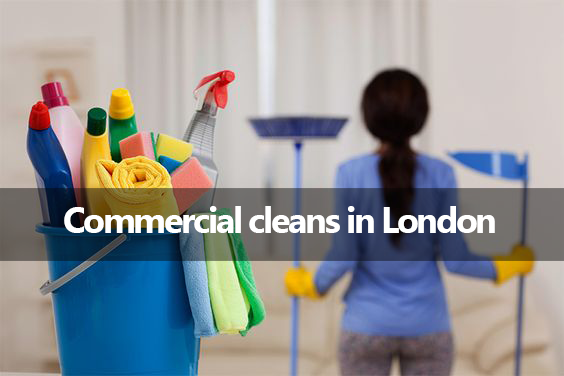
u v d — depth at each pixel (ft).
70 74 10.44
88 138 2.16
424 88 5.95
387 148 5.86
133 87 11.27
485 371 8.86
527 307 9.57
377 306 5.77
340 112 11.41
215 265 2.23
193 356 2.33
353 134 11.39
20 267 10.04
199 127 2.37
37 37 10.57
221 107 2.37
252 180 11.51
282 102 11.44
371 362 5.95
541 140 10.23
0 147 10.21
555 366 8.83
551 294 10.00
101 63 11.07
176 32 11.30
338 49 11.37
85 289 2.15
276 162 11.43
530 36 10.39
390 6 11.31
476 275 6.09
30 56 10.41
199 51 11.41
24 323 10.02
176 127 11.27
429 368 5.88
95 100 10.57
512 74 10.75
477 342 9.43
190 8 11.19
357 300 5.90
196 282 2.19
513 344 8.74
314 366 9.23
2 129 10.25
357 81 11.38
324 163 11.40
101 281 2.14
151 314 2.18
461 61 11.16
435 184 5.80
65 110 2.35
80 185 2.27
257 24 11.44
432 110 11.25
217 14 11.47
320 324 9.83
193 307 2.20
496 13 10.89
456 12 11.13
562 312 9.81
